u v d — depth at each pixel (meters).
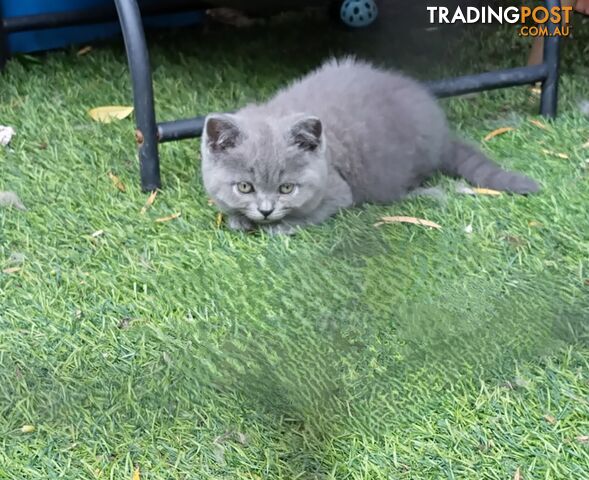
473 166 0.66
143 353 0.48
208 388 0.46
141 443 0.42
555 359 0.48
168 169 0.67
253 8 0.88
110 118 0.75
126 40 0.61
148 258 0.56
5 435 0.43
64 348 0.48
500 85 0.73
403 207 0.62
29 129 0.73
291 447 0.42
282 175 0.57
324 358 0.48
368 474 0.41
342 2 0.95
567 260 0.56
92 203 0.62
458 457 0.42
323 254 0.57
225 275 0.54
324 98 0.64
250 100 0.79
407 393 0.45
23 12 0.90
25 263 0.55
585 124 0.75
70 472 0.41
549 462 0.41
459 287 0.54
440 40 0.95
